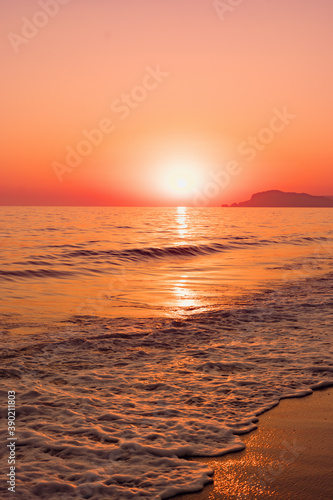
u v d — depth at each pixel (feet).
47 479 11.80
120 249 83.92
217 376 20.20
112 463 12.78
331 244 107.24
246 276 55.77
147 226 182.91
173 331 28.48
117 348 24.59
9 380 19.20
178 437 14.35
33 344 24.98
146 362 22.20
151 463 12.81
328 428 15.24
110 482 11.81
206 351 24.11
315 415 16.30
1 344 24.75
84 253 78.13
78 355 23.16
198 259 76.43
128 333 27.86
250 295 42.19
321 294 42.60
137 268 64.13
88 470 12.33
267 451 13.60
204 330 28.81
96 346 24.88
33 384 18.80
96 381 19.38
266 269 62.95
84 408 16.46
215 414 16.17
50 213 362.74
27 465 12.49
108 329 28.84
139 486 11.67
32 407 16.37
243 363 22.07
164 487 11.62
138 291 44.52
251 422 15.56
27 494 11.10
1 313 33.12
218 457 13.20
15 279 51.39
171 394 18.03
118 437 14.29
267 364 21.93
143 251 82.07
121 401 17.21
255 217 329.31
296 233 146.92
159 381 19.48
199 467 12.64
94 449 13.47
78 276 55.42
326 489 11.55
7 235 121.08
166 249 85.51
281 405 17.16
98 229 156.46
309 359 22.65
